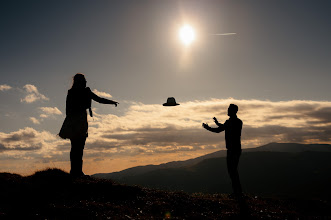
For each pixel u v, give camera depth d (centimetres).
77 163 1006
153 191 995
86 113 959
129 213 736
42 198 795
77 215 678
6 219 625
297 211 912
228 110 820
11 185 876
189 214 771
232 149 789
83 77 955
